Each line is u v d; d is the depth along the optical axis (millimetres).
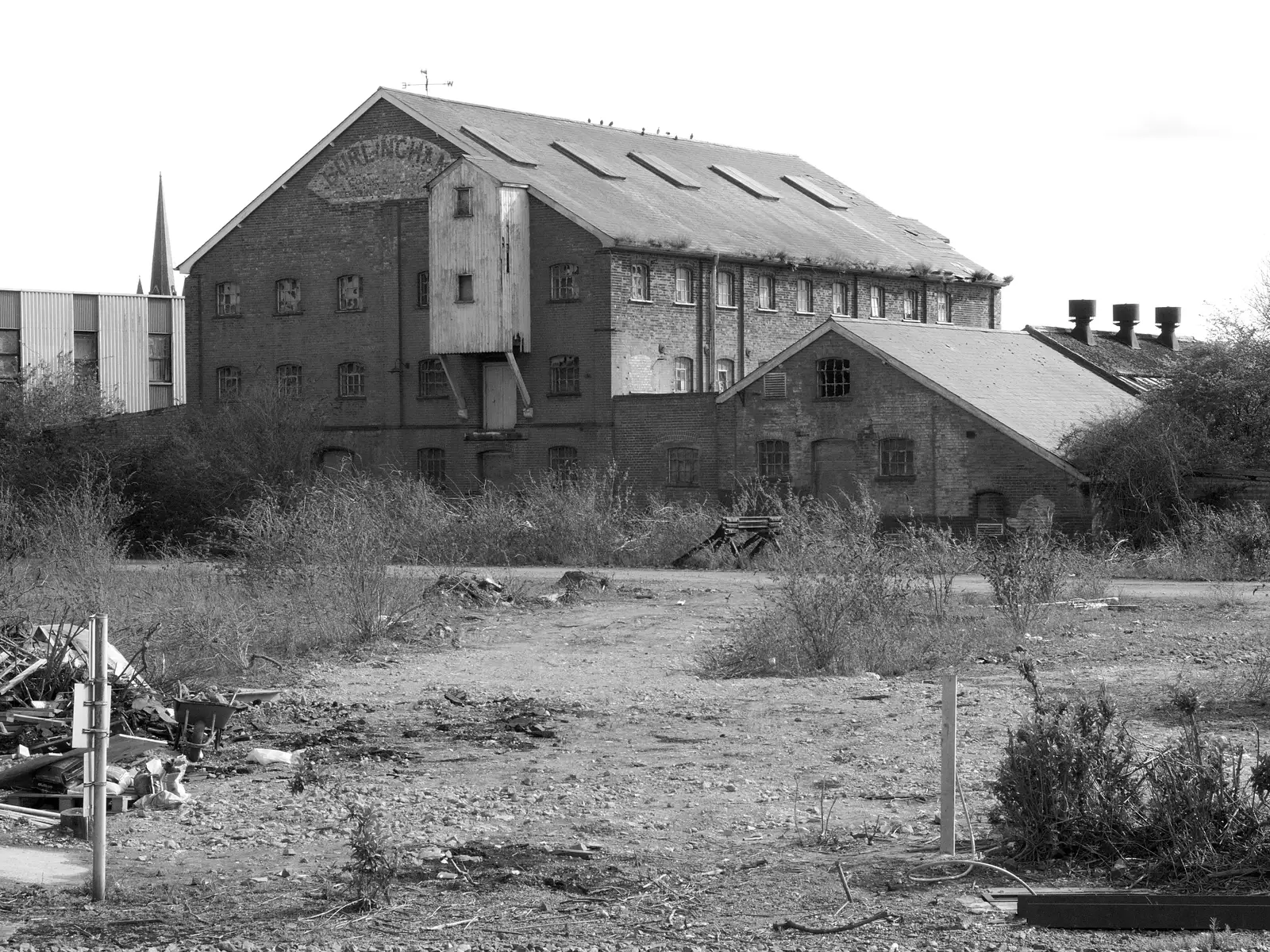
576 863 8773
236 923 7738
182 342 67000
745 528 34562
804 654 17797
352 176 50312
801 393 41344
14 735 12469
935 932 7383
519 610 25078
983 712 13922
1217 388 36781
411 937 7441
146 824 10055
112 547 27047
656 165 53719
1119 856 8516
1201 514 34469
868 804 10336
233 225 52500
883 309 55344
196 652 18047
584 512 36125
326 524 24594
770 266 50688
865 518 28078
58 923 7746
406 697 16094
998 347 44281
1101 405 42062
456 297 47062
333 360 50875
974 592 24984
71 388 47688
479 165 46625
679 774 11445
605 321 45531
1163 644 18625
